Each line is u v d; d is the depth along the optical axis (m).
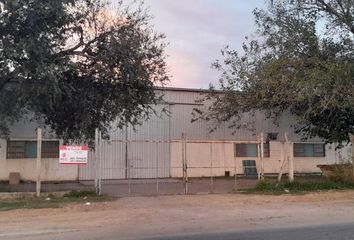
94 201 17.38
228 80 27.83
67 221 12.91
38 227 11.93
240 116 31.64
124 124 24.33
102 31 21.14
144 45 21.61
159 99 24.12
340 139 28.91
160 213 14.48
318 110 24.48
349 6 22.89
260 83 24.20
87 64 21.27
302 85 21.78
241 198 18.58
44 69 17.92
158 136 31.61
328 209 15.62
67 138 23.17
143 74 21.34
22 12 17.70
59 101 20.80
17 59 18.14
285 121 35.25
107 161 30.08
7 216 13.84
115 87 21.64
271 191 21.09
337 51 23.16
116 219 13.27
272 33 24.50
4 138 24.36
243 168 32.81
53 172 28.91
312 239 10.18
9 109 19.62
